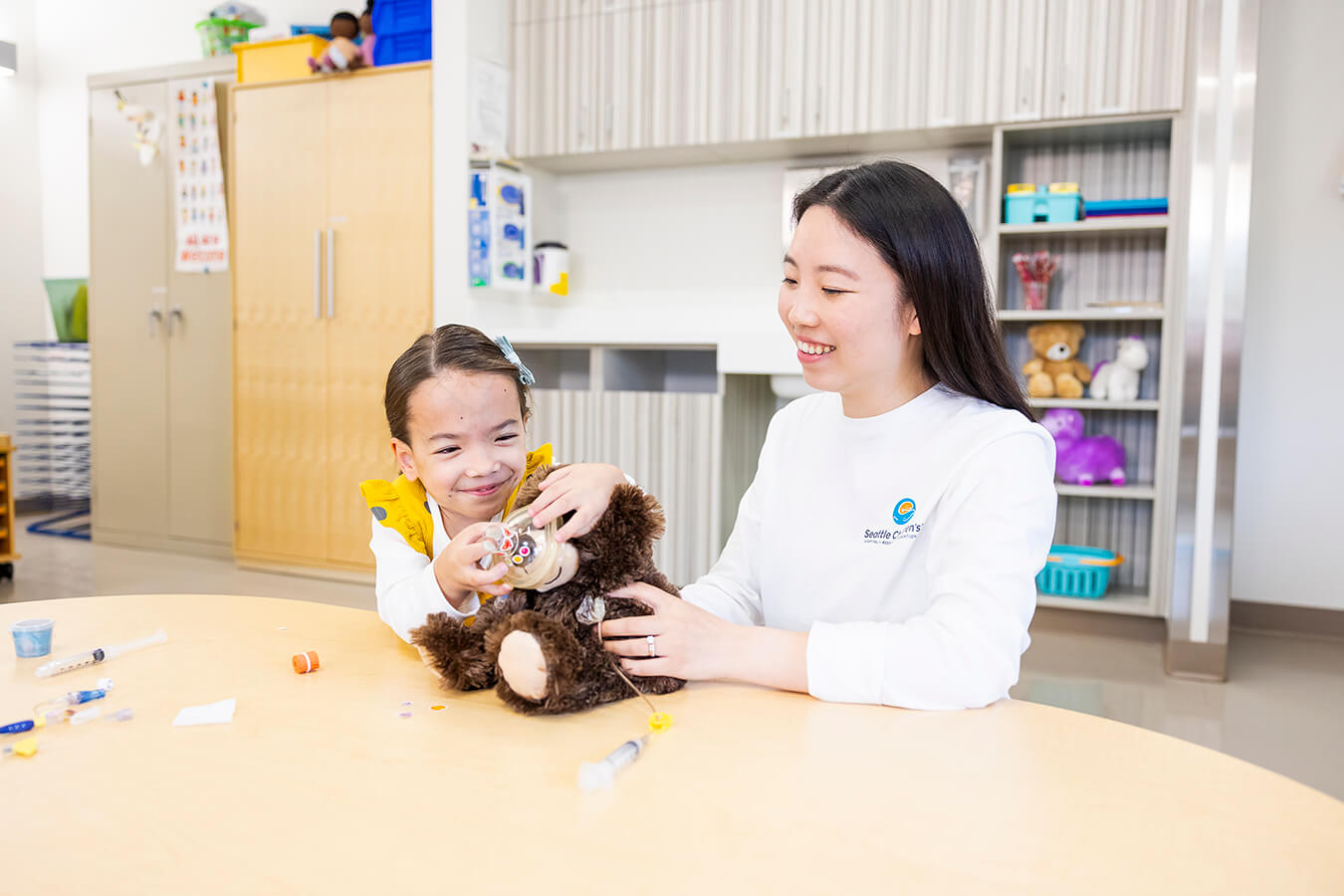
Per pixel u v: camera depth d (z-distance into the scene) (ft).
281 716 2.34
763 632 2.63
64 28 16.78
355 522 11.62
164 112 13.16
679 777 2.00
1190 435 8.41
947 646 2.48
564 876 1.59
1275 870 1.65
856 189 2.86
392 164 11.20
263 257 12.02
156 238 13.42
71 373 16.46
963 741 2.23
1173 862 1.67
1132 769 2.07
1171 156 9.17
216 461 13.26
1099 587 9.70
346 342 11.58
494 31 11.24
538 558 2.50
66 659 2.67
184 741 2.17
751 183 11.60
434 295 11.10
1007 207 10.03
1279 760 6.70
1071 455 9.87
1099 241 10.28
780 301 3.04
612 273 12.34
